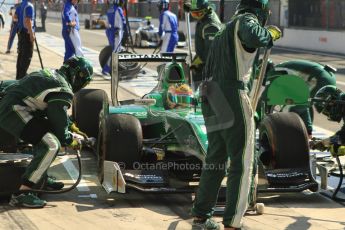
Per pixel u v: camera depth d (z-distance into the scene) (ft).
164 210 22.80
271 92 27.45
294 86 27.25
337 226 21.24
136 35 97.14
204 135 22.72
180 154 26.09
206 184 19.93
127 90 46.14
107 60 59.21
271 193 24.79
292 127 24.36
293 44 105.40
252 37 17.87
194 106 25.68
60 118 22.43
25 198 22.77
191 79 29.55
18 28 49.42
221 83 18.98
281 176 23.62
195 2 30.50
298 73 33.35
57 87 22.44
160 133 26.96
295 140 24.14
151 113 26.50
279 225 21.26
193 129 23.12
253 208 22.34
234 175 19.07
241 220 19.15
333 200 24.22
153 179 23.40
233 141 19.01
